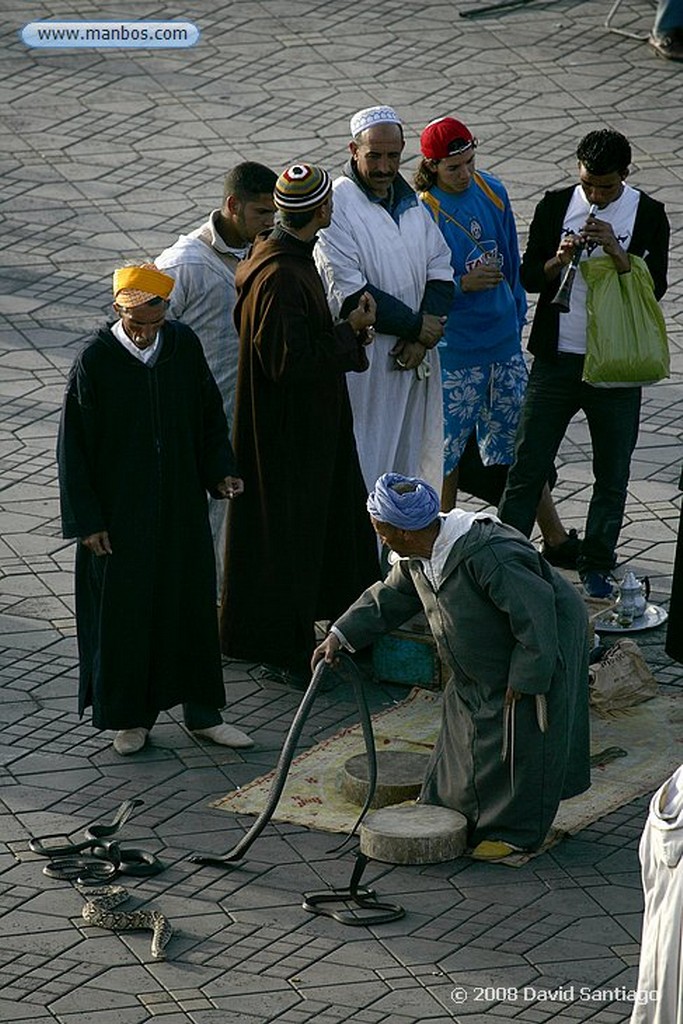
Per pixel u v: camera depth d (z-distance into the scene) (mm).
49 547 19047
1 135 29875
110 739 15828
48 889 13703
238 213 16875
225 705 15961
